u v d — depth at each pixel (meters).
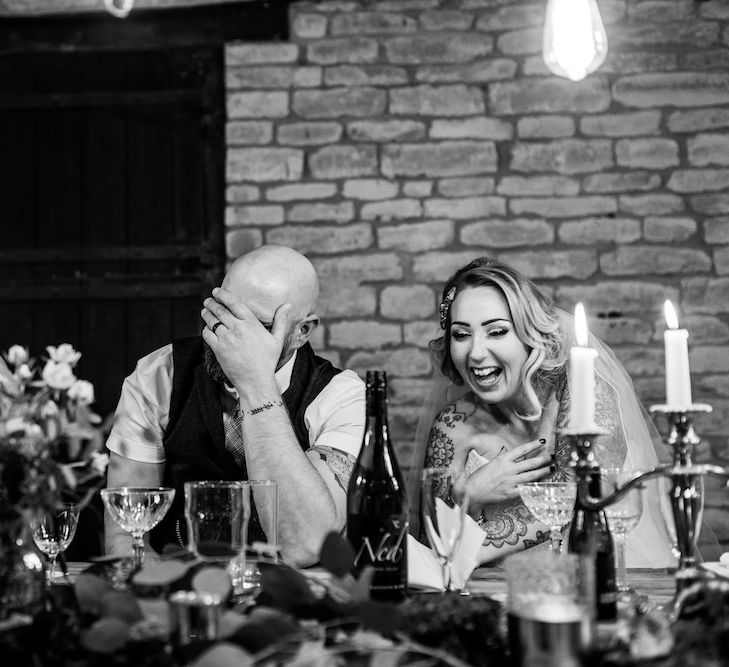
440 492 1.42
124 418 2.29
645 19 3.65
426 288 3.65
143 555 1.66
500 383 2.29
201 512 1.41
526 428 2.34
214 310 2.06
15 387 1.29
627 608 1.38
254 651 1.04
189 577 1.28
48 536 1.59
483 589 1.58
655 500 2.23
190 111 3.84
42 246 3.87
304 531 1.91
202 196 3.82
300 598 1.17
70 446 1.28
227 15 3.83
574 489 1.53
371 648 1.08
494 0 3.70
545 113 3.66
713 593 1.14
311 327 2.21
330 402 2.24
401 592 1.45
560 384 2.32
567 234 3.62
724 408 3.53
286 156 3.73
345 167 3.71
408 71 3.72
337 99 3.73
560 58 2.91
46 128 3.89
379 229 3.68
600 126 3.64
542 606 1.07
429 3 3.73
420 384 3.62
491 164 3.66
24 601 1.23
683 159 3.61
